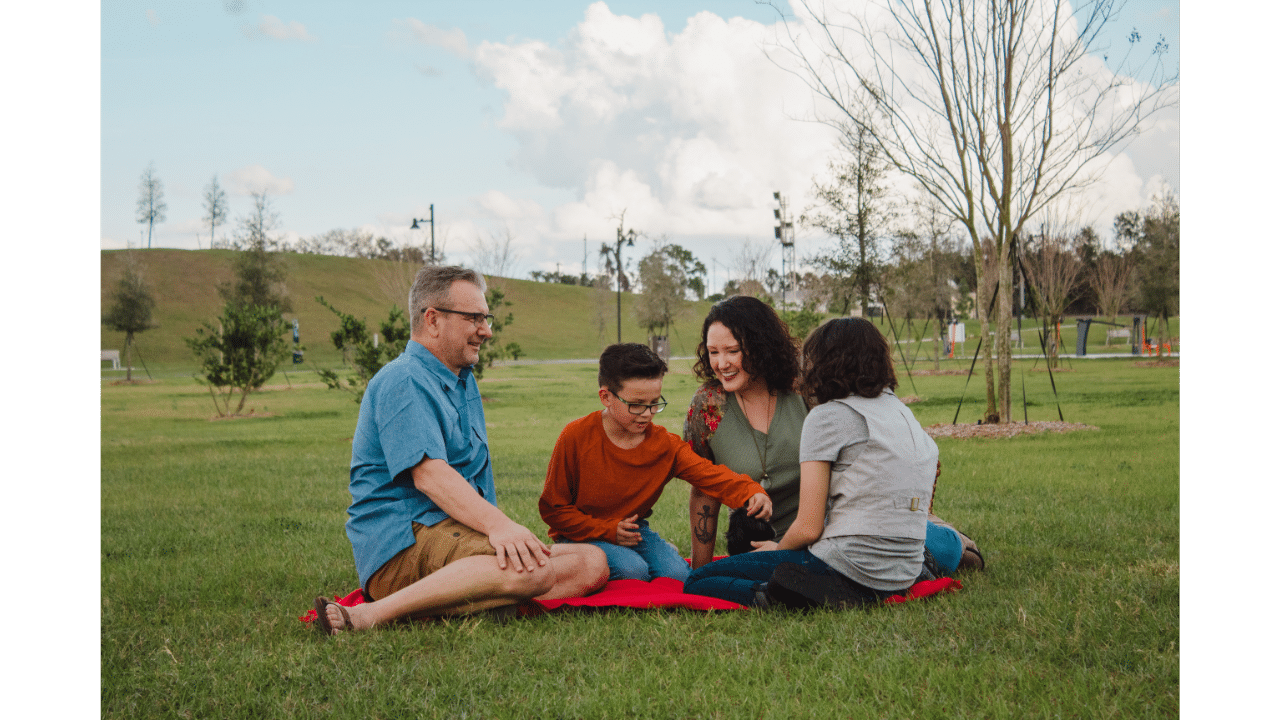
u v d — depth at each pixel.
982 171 11.15
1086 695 2.25
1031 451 9.06
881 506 3.08
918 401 16.48
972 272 36.12
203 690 2.44
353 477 3.24
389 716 2.25
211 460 10.00
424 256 37.56
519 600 3.07
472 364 3.41
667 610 3.23
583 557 3.43
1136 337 33.78
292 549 4.75
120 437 13.41
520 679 2.46
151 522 5.76
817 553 3.15
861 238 19.94
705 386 3.77
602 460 3.72
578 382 28.06
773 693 2.32
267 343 17.92
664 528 5.32
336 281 74.88
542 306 78.81
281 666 2.58
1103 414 12.81
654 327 46.09
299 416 17.39
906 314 32.12
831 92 11.22
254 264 50.62
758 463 3.62
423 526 3.10
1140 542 4.34
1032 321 57.44
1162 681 2.35
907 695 2.29
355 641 2.76
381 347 15.67
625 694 2.31
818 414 3.14
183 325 60.81
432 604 2.96
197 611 3.38
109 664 2.69
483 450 3.44
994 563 3.97
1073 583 3.39
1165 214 30.88
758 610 3.12
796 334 21.19
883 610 3.06
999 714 2.14
